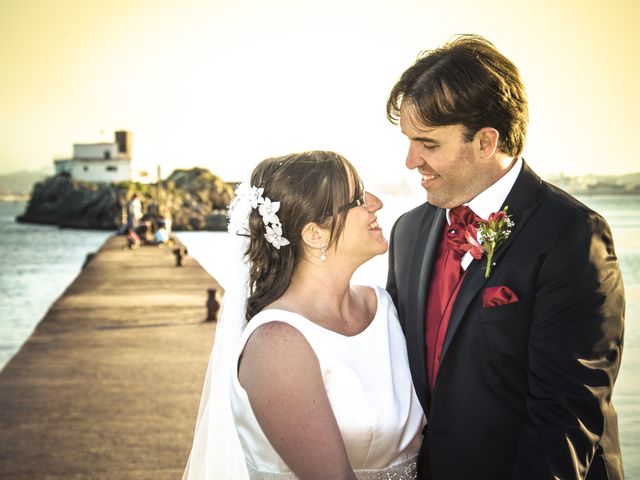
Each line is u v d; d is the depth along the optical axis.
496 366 1.84
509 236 1.86
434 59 1.87
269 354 1.67
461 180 1.90
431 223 2.14
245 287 1.96
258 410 1.65
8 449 3.78
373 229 1.88
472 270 1.91
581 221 1.81
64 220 53.59
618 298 1.80
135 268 14.10
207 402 2.05
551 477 1.67
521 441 1.79
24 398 4.75
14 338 10.25
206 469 1.92
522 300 1.82
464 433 1.87
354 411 1.75
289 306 1.79
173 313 8.34
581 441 1.68
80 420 4.26
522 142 1.91
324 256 1.84
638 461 3.25
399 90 1.92
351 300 2.01
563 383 1.74
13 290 17.16
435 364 1.97
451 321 1.90
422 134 1.86
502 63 1.85
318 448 1.60
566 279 1.77
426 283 2.04
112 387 5.01
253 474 1.78
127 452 3.71
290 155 1.91
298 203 1.82
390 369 1.89
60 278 20.31
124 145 54.62
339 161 1.86
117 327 7.47
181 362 5.76
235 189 1.99
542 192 1.91
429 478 1.97
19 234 46.62
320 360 1.73
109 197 51.66
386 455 1.84
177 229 46.12
